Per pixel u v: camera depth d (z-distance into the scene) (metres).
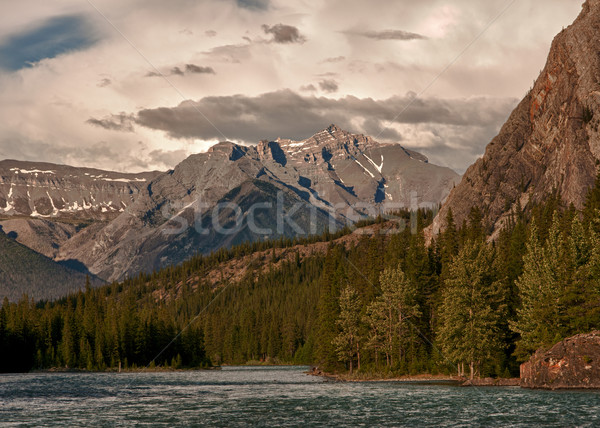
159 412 68.19
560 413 59.72
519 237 126.31
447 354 99.12
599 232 101.44
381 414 63.34
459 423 56.62
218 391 95.69
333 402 74.75
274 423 59.47
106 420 62.25
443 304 105.00
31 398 85.75
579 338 79.44
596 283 84.56
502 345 96.00
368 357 124.00
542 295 89.62
